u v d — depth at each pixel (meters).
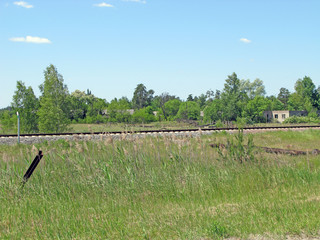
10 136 26.95
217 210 7.81
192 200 9.11
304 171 11.59
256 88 140.38
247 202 8.58
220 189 9.95
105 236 6.64
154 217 7.52
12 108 39.97
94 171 10.59
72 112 91.69
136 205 8.68
